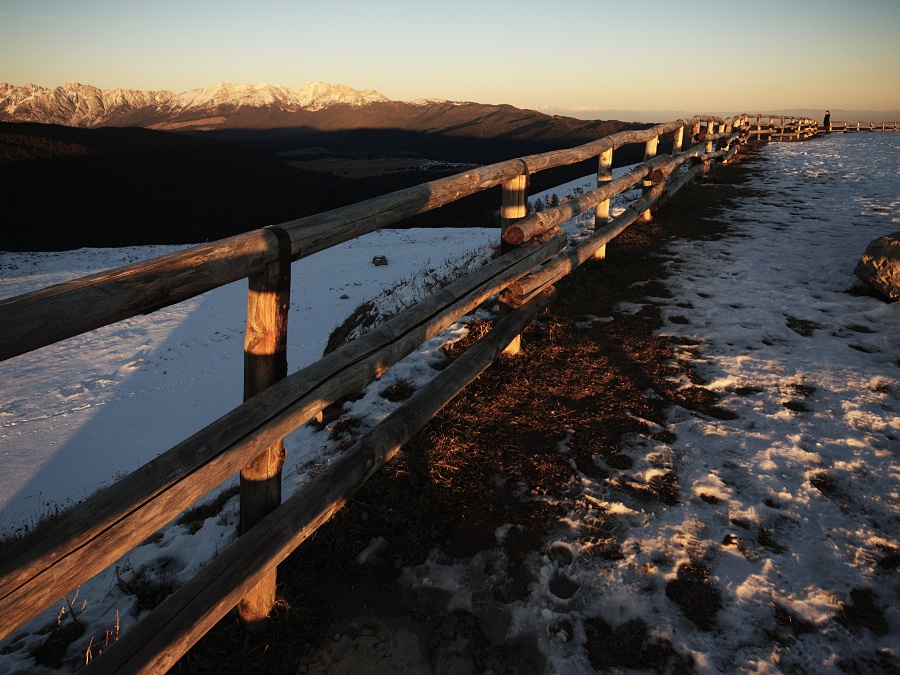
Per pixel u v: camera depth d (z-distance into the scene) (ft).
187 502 4.85
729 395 12.14
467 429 11.00
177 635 5.08
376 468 7.86
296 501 6.64
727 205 33.35
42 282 88.33
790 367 13.19
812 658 6.24
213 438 5.16
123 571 9.12
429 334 9.02
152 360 48.98
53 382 45.14
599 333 15.64
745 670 6.17
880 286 16.79
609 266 21.34
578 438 10.76
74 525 3.98
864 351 13.85
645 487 9.29
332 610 7.31
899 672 6.02
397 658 6.66
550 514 8.76
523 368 13.48
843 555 7.63
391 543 8.34
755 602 7.00
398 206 7.93
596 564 7.77
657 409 11.74
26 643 7.68
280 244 5.69
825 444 10.12
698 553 7.83
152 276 4.46
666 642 6.57
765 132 89.25
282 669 6.55
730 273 20.68
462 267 32.35
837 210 30.55
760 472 9.47
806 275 19.92
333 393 6.78
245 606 6.76
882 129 109.60
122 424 37.70
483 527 8.57
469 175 10.15
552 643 6.68
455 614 7.20
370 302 38.93
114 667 4.57
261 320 5.84
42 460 33.09
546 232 14.23
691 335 15.33
